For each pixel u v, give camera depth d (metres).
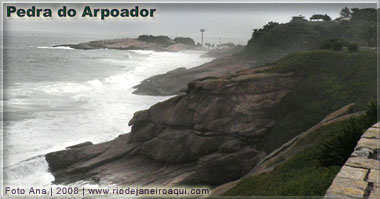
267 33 95.62
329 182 8.23
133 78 84.19
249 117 32.12
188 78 72.81
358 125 9.69
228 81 34.00
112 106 50.62
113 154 31.59
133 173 28.89
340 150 9.45
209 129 31.52
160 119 34.09
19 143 31.05
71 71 94.62
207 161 29.47
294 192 8.77
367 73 33.41
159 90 66.50
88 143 33.47
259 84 34.12
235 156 28.78
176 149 31.19
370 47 59.28
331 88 33.94
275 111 33.19
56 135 34.81
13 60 121.62
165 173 29.14
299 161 14.34
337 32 92.00
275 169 15.41
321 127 20.08
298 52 42.06
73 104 50.22
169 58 146.12
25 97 53.78
